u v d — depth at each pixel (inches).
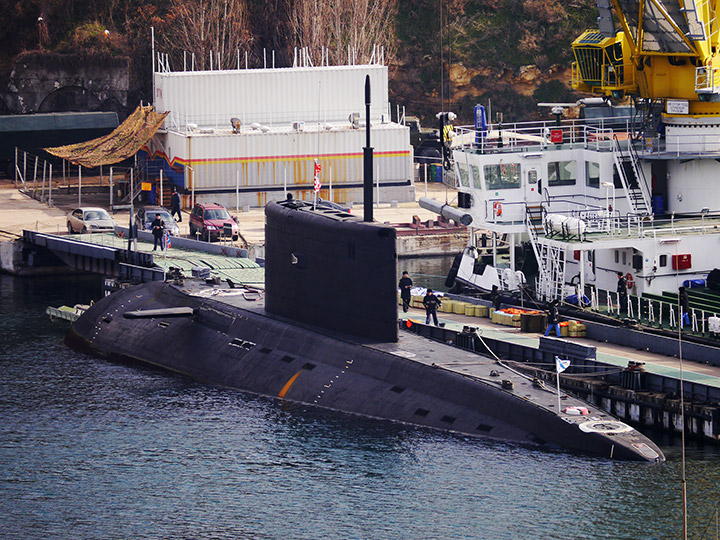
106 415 7844.5
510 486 6466.5
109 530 6156.5
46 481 6761.8
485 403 7224.4
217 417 7736.2
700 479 6550.2
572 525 6033.5
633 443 6761.8
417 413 7386.8
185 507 6392.7
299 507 6353.3
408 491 6481.3
